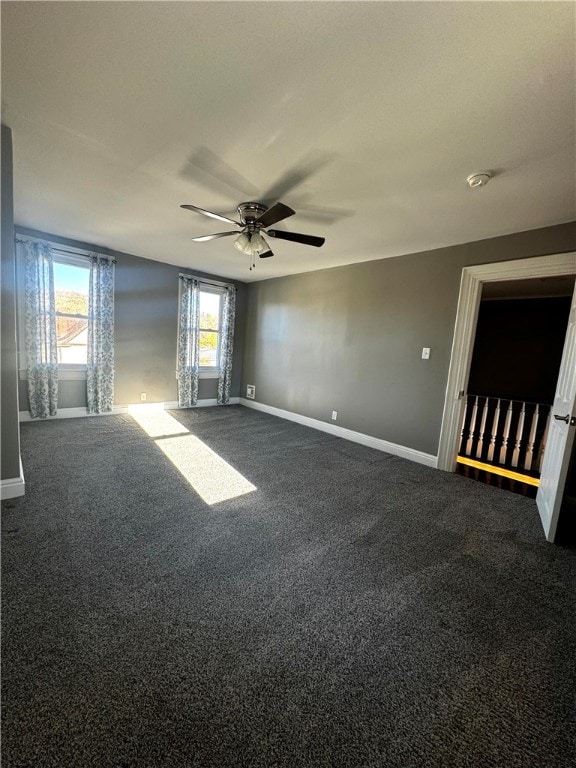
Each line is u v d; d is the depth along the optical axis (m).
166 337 5.15
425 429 3.64
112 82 1.45
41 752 0.93
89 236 3.84
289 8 1.08
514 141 1.69
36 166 2.19
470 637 1.42
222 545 1.96
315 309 4.85
